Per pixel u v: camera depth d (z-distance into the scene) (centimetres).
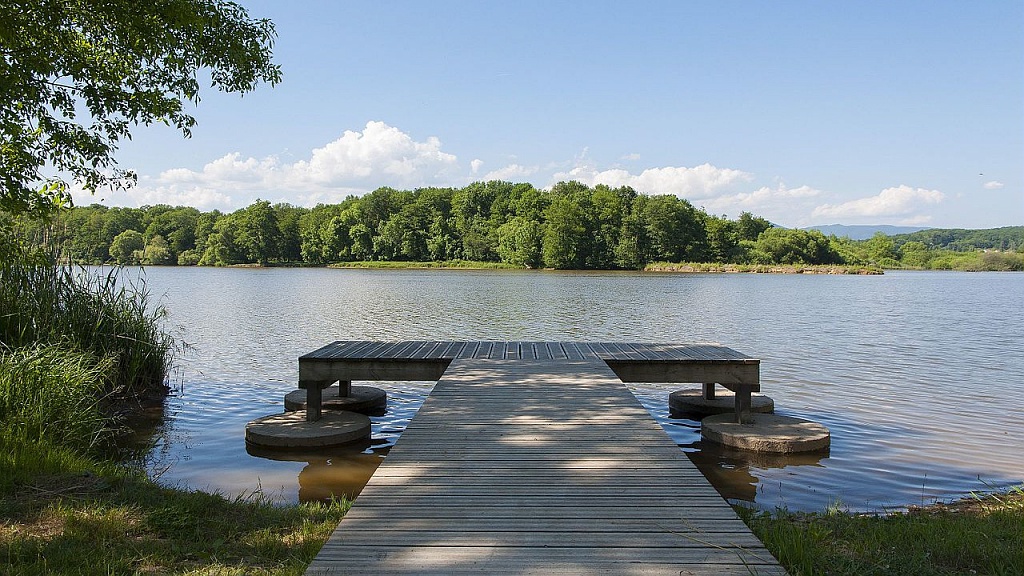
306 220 10738
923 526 473
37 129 795
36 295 914
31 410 647
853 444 798
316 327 2033
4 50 711
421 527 337
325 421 830
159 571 362
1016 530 463
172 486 623
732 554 307
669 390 1145
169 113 902
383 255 10262
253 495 604
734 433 785
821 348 1675
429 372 840
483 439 502
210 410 962
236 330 1948
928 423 905
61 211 885
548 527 338
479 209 11231
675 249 9288
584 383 714
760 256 9494
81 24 798
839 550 408
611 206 9456
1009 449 778
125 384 991
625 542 320
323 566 291
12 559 370
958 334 1991
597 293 3925
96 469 581
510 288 4406
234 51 898
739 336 1917
